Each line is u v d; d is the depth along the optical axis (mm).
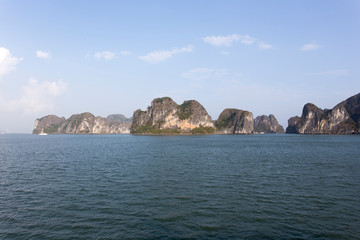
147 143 115688
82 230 15148
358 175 32281
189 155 58094
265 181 28688
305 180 29188
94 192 23672
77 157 54062
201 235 14492
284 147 86000
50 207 19312
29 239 14000
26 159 50406
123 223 16219
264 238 14117
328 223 16250
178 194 23078
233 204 20172
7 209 18844
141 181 28562
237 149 77375
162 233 14750
